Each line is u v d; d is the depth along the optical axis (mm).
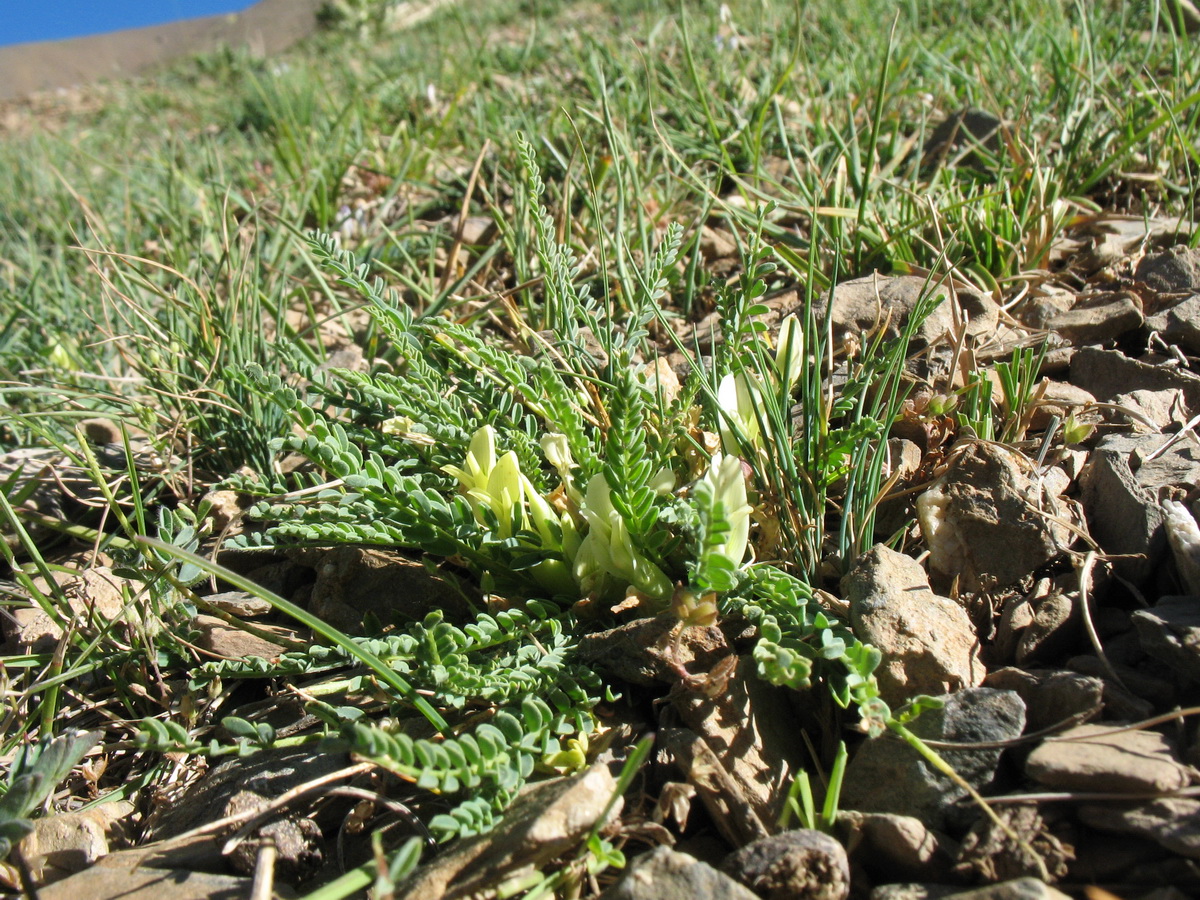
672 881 157
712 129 469
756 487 239
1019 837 160
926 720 184
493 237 485
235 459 344
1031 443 265
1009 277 347
